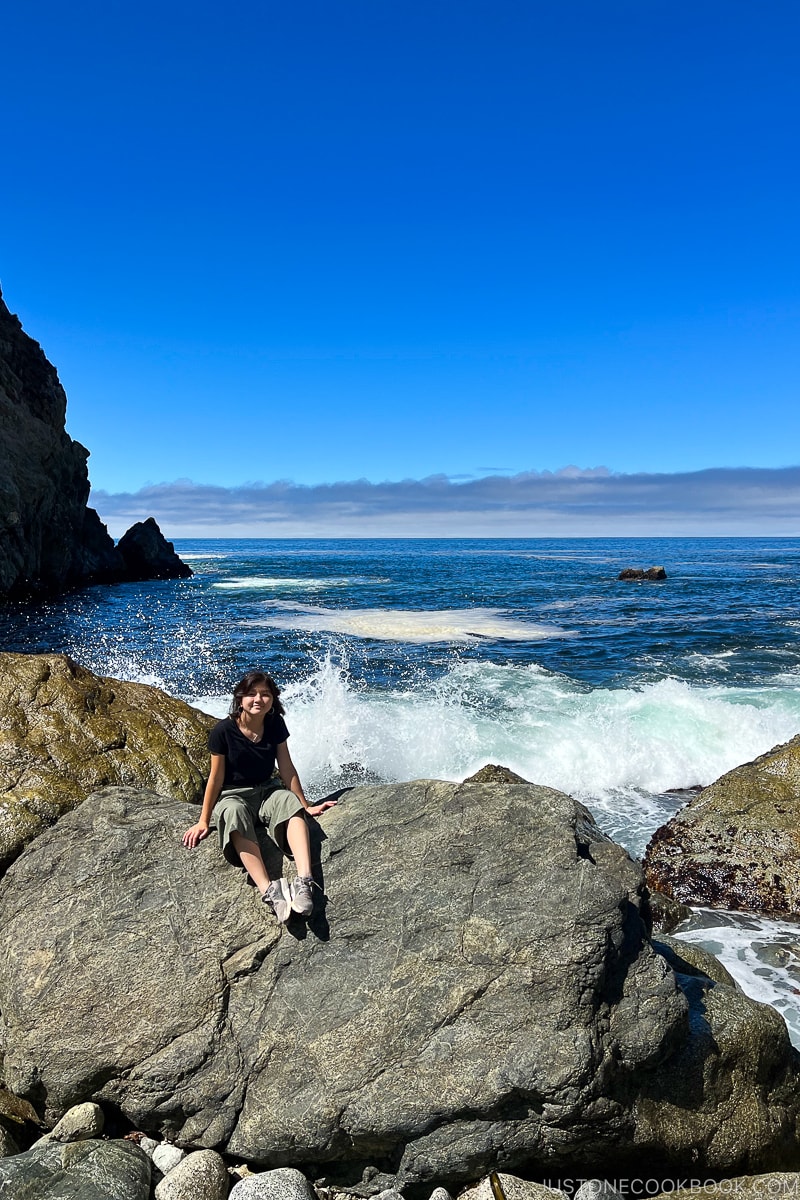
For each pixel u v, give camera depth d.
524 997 3.87
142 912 4.41
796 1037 5.67
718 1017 4.29
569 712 13.77
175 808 5.02
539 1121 3.77
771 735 12.51
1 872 5.11
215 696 15.90
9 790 5.45
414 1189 3.93
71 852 4.76
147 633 25.73
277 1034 4.02
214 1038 4.07
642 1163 3.99
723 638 24.28
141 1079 4.07
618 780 11.45
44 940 4.38
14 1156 3.79
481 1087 3.73
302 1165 3.99
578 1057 3.71
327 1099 3.83
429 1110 3.76
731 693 15.59
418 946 4.07
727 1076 4.15
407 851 4.43
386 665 19.53
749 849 8.30
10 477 34.03
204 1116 4.02
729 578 52.22
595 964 3.88
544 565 73.56
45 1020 4.18
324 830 4.70
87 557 48.59
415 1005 3.93
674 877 8.35
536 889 4.11
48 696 6.29
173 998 4.16
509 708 14.18
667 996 3.95
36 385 40.00
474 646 22.75
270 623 28.45
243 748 4.55
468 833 4.43
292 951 4.20
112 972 4.23
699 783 11.43
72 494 44.62
